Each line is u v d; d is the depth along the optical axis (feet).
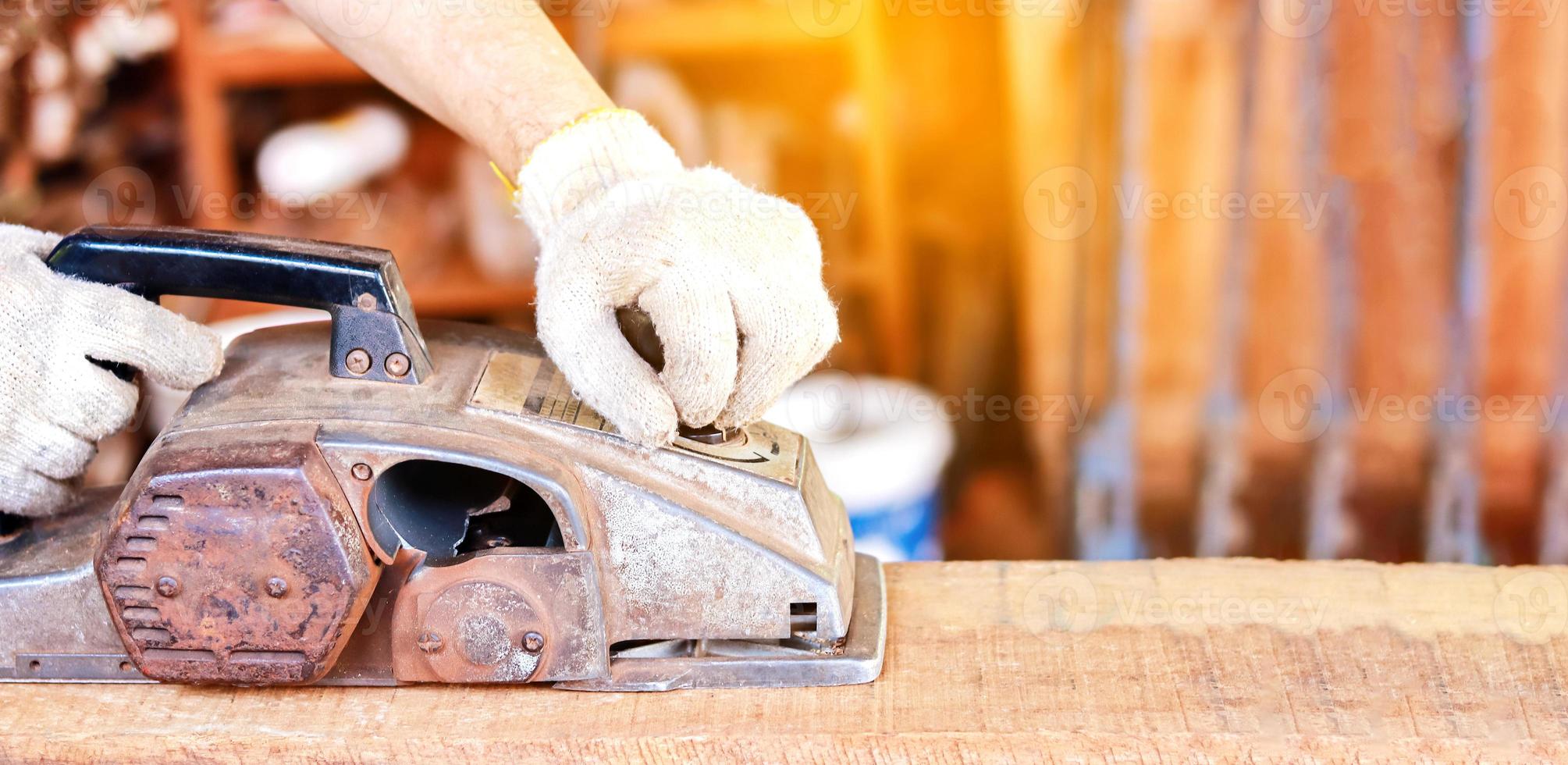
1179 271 6.81
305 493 2.40
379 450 2.45
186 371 2.63
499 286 6.91
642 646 2.74
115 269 2.62
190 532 2.42
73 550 2.70
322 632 2.49
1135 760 2.50
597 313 2.47
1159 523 7.31
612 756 2.53
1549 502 6.56
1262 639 2.81
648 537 2.58
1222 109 6.44
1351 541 6.95
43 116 6.46
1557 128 6.00
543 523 2.80
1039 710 2.58
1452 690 2.62
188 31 6.43
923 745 2.51
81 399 2.59
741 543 2.59
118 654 2.68
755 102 7.45
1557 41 5.86
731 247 2.46
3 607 2.65
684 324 2.40
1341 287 6.55
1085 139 6.77
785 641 2.73
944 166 7.39
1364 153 6.26
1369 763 2.46
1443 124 6.14
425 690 2.68
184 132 6.76
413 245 6.95
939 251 7.54
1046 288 7.14
